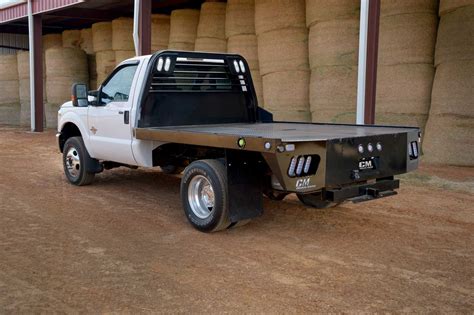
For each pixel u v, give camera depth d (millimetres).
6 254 5098
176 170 9211
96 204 7250
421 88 10227
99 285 4324
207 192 5824
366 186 5371
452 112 9797
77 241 5535
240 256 5066
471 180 8688
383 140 5414
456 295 4141
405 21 10164
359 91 9000
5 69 21812
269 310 3854
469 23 9469
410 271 4664
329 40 10773
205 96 7234
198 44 14609
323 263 4871
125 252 5180
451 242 5527
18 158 12062
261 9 12227
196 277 4512
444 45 9828
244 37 13172
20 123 21844
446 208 6988
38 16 18625
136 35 12250
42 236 5711
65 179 9195
